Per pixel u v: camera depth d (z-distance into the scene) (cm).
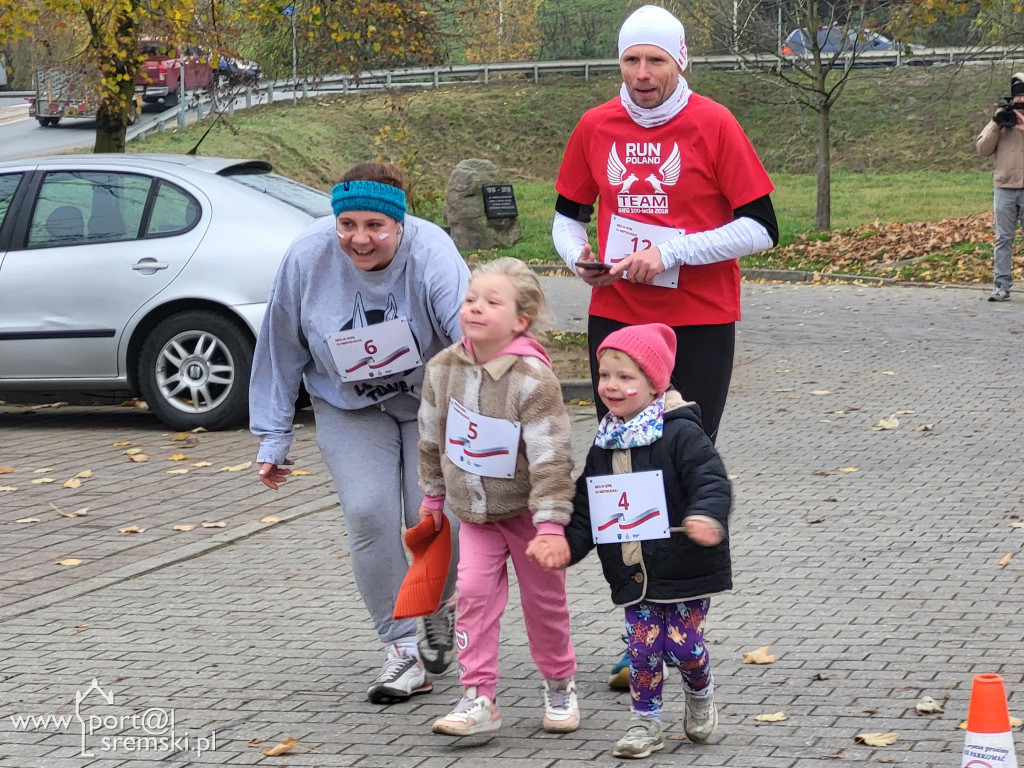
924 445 866
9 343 977
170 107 4025
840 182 3625
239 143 3672
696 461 393
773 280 2062
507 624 554
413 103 4444
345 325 461
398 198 448
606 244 473
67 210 991
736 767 397
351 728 441
